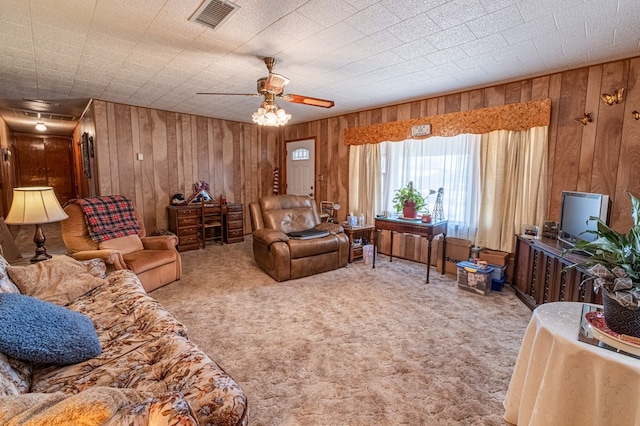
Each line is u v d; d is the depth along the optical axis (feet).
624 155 9.23
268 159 22.08
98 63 10.02
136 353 4.73
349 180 17.17
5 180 19.10
